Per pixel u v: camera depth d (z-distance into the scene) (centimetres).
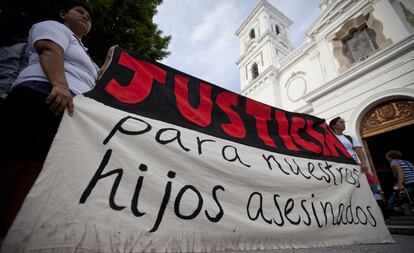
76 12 158
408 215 534
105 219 96
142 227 103
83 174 100
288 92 1098
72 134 105
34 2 314
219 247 120
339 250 156
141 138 131
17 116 102
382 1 760
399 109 644
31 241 79
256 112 244
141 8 488
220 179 147
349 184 239
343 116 754
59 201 89
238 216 137
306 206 181
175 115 167
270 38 1398
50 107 101
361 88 723
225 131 191
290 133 257
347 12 859
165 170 128
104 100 133
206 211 126
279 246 144
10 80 152
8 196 108
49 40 114
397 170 452
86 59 141
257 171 172
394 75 652
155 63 196
